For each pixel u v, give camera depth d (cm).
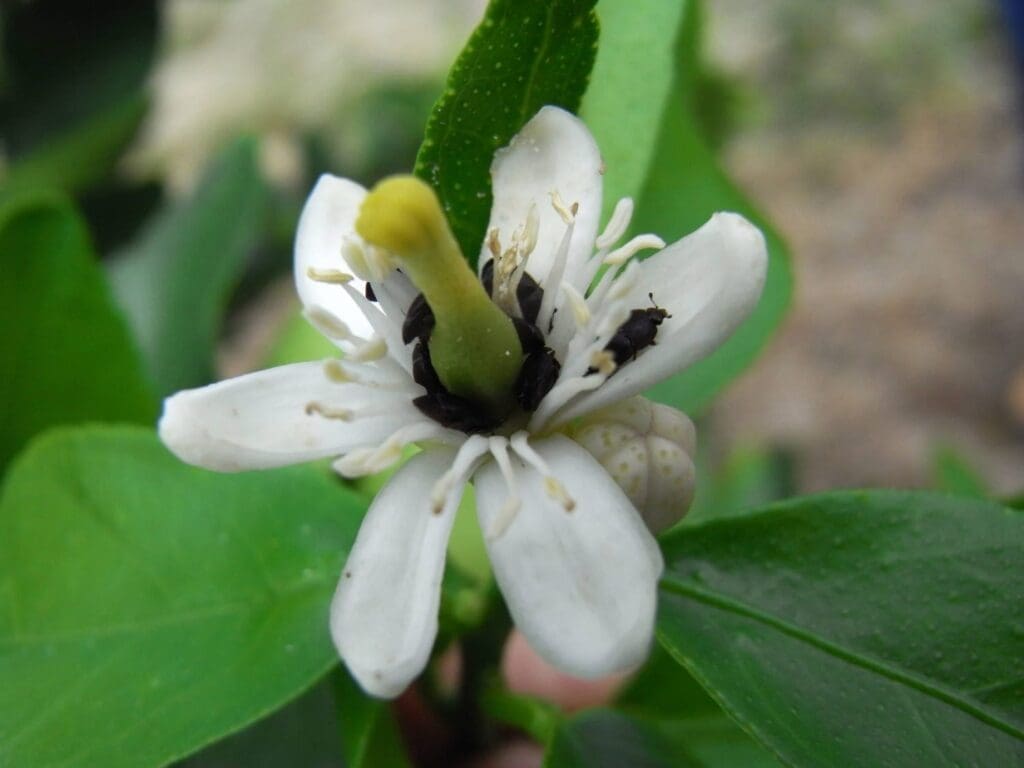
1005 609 5
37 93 11
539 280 5
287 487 7
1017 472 20
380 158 15
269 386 5
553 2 5
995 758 5
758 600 6
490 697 7
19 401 8
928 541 6
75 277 7
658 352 5
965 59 29
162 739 5
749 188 26
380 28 27
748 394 22
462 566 8
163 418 5
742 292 5
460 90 5
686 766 6
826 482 21
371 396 5
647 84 6
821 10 30
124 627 6
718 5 30
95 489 7
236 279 11
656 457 5
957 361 22
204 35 28
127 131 11
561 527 5
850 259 25
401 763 7
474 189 5
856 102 28
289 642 6
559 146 5
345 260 5
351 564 5
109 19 11
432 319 5
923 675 5
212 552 6
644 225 8
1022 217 25
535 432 5
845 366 22
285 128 25
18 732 6
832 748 5
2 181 11
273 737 7
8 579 6
